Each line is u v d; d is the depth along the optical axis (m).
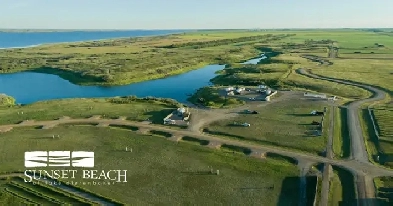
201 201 57.28
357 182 61.28
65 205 56.03
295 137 80.81
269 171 66.19
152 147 77.44
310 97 114.38
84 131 87.00
